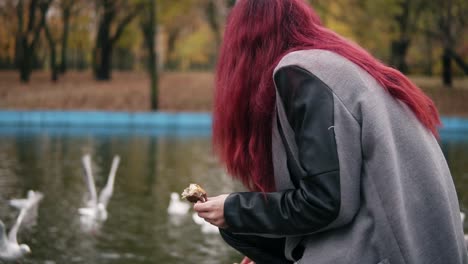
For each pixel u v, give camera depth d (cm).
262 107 191
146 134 2677
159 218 1091
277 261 206
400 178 177
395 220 175
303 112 177
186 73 4288
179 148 2161
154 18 3316
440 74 4691
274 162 189
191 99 3528
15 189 1322
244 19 200
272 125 191
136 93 3597
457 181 1440
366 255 178
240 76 196
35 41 3812
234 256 868
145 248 899
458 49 3775
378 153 176
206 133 2802
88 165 1122
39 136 2447
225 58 202
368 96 178
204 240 950
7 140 2258
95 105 3409
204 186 1407
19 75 4009
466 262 190
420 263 177
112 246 909
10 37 4156
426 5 3331
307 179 175
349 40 199
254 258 208
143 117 2997
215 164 1767
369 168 177
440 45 3600
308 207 174
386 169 175
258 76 195
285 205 178
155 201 1240
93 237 953
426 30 3394
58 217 1078
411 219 178
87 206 1162
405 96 184
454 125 2909
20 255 843
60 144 2183
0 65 4362
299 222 176
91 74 4275
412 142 182
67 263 824
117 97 3509
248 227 182
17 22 4088
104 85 3788
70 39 4309
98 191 1330
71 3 4019
